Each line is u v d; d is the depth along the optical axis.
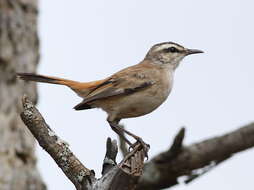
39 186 12.81
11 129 12.66
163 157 14.31
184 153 14.32
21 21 13.36
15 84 13.00
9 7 13.25
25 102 9.14
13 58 13.06
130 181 8.65
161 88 13.16
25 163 12.73
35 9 13.84
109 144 9.17
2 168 12.28
